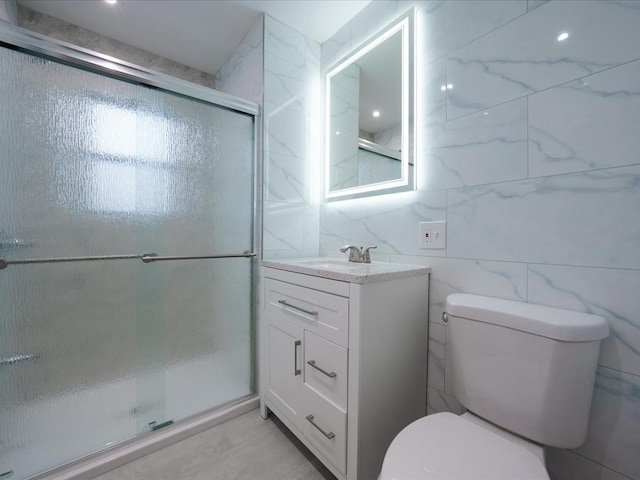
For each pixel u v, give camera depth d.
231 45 1.98
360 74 1.62
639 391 0.79
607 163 0.83
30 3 1.61
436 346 1.25
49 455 1.11
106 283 1.23
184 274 1.43
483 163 1.11
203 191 1.48
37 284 1.09
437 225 1.26
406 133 1.37
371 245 1.55
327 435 1.05
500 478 0.63
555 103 0.93
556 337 0.75
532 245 0.98
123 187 1.26
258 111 1.63
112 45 1.92
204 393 1.49
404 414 1.15
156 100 1.33
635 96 0.79
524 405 0.81
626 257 0.80
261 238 1.64
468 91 1.16
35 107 1.07
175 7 1.63
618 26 0.82
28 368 1.08
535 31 0.98
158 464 1.20
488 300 1.01
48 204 1.10
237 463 1.21
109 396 1.24
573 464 0.89
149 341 1.34
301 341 1.22
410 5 1.38
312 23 1.74
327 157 1.82
